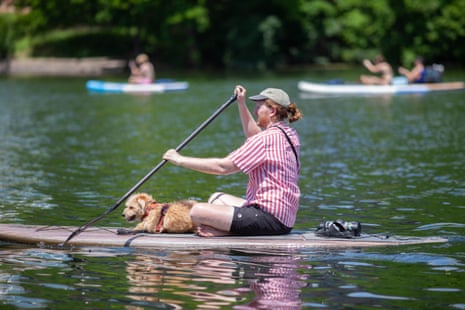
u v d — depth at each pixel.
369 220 10.24
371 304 6.68
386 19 51.47
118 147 17.30
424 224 9.95
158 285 7.21
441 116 23.55
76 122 22.52
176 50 56.00
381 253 8.37
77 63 51.56
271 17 54.84
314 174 13.81
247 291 7.04
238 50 56.09
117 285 7.23
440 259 8.12
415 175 13.57
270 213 8.76
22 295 6.92
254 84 38.09
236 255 8.30
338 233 8.91
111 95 32.78
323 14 56.06
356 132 19.94
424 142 17.83
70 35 54.69
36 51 53.19
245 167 8.59
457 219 10.20
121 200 9.13
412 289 7.09
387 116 23.88
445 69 51.00
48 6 51.09
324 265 7.91
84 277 7.49
